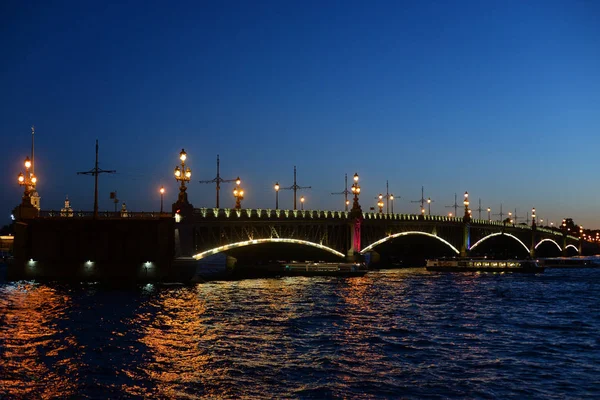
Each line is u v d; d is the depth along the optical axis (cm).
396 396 3409
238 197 11294
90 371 3806
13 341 4619
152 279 8831
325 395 3406
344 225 13062
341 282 10269
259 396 3378
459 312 6562
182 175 8969
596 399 3416
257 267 12000
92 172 9625
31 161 9831
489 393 3488
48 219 9519
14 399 3272
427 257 19212
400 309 6706
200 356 4234
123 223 9012
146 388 3494
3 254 16925
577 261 18450
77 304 6644
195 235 9306
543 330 5491
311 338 4912
